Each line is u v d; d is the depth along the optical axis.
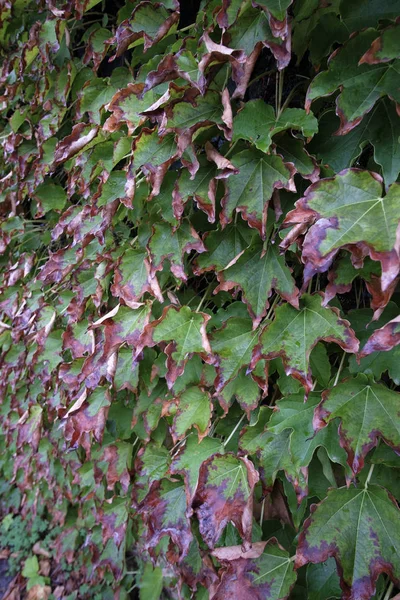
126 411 0.90
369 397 0.54
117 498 0.95
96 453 1.03
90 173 0.79
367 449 0.52
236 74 0.55
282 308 0.59
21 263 1.10
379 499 0.55
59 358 1.00
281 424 0.60
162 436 0.86
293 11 0.55
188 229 0.66
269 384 0.72
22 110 0.99
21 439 1.14
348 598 0.52
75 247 0.90
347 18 0.52
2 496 1.64
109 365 0.74
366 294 0.64
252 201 0.57
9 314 1.17
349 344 0.54
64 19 0.82
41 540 1.44
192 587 0.77
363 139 0.53
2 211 1.16
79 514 1.22
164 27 0.63
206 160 0.63
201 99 0.59
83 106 0.79
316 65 0.56
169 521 0.72
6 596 1.30
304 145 0.57
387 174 0.50
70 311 0.88
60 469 1.26
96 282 0.86
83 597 1.21
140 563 1.19
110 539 1.07
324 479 0.64
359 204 0.47
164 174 0.63
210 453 0.68
